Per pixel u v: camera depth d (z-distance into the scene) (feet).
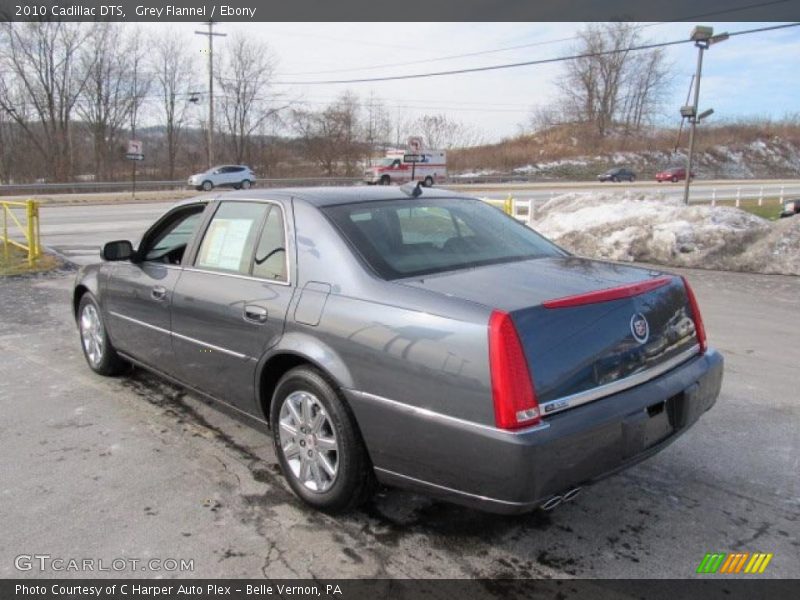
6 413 15.31
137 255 15.81
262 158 194.70
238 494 11.60
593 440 8.87
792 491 11.66
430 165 154.30
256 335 11.71
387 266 10.67
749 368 18.88
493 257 11.81
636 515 10.88
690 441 13.74
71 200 104.06
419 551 9.90
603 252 41.65
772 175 279.69
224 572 9.40
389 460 9.79
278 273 11.75
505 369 8.48
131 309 15.61
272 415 11.66
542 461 8.39
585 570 9.42
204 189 130.93
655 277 10.94
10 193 115.44
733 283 32.58
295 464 11.38
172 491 11.69
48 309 26.86
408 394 9.33
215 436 14.06
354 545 10.06
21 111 162.30
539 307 8.98
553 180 197.57
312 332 10.65
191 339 13.51
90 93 168.14
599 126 297.74
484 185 163.63
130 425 14.62
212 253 13.50
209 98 138.31
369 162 188.34
